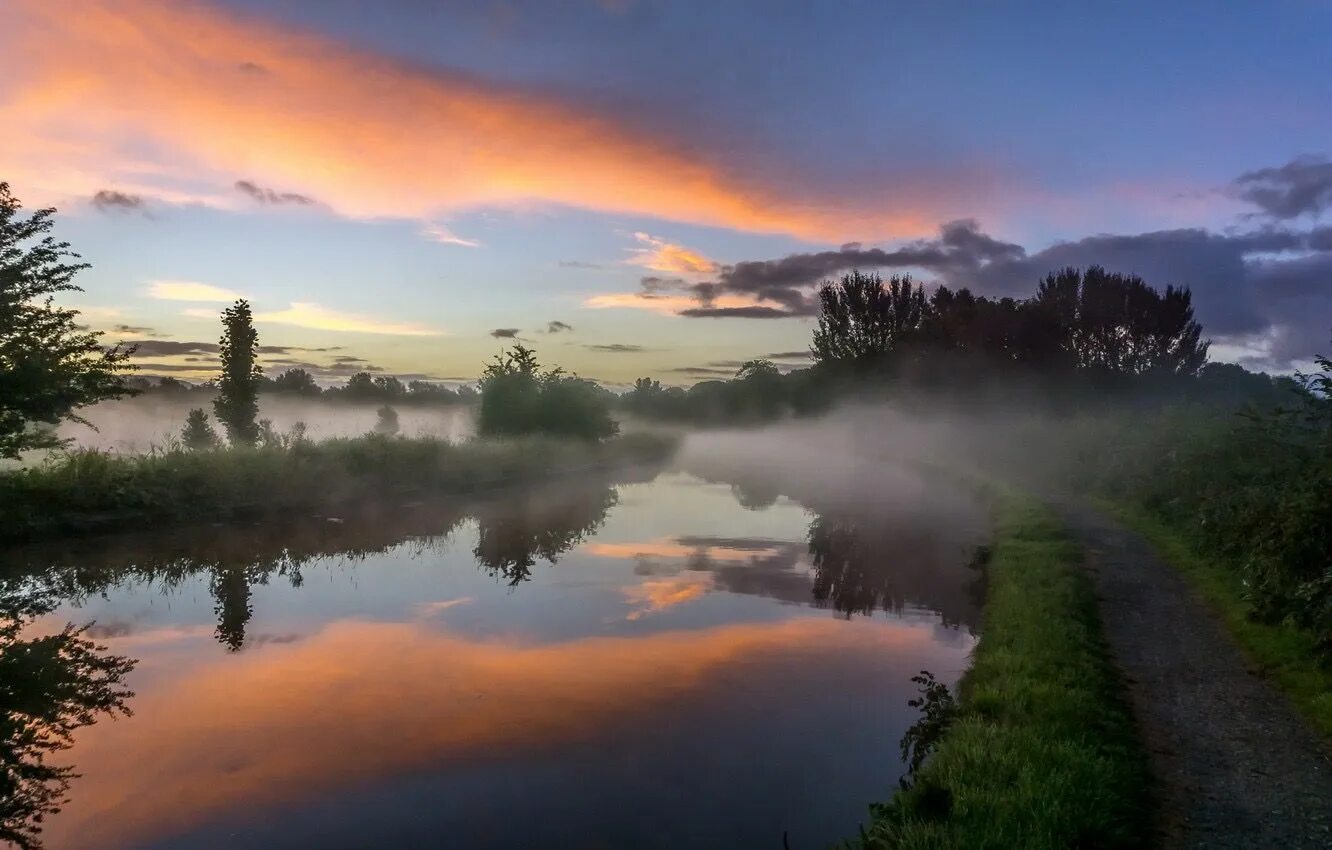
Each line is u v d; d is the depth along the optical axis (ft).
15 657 34.04
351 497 81.97
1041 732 20.93
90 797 22.40
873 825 18.22
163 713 28.22
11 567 52.13
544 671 32.48
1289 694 24.54
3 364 55.62
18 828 20.85
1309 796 18.42
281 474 75.51
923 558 57.11
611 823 20.77
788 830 20.29
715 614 41.55
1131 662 27.81
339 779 23.34
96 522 60.34
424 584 48.96
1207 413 64.85
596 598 45.19
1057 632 29.60
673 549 61.62
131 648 35.81
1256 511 32.65
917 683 30.78
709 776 23.21
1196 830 17.08
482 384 133.90
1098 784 18.13
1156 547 47.70
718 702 28.91
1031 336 138.62
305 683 31.22
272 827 20.72
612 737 26.08
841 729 26.50
